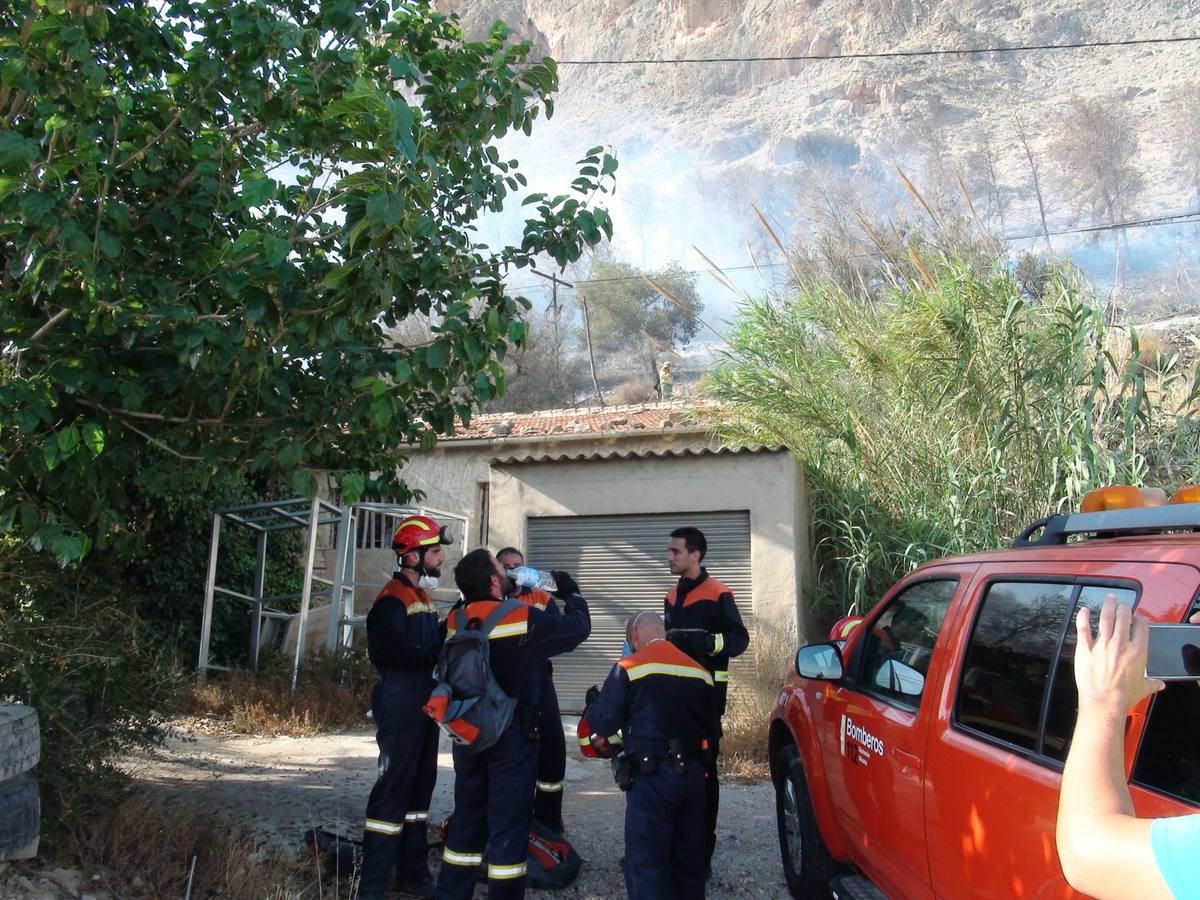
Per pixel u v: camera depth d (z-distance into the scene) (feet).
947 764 11.27
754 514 35.32
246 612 42.50
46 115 14.99
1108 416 32.42
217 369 15.44
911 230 41.57
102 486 16.40
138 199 16.88
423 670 17.12
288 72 17.70
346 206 14.76
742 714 30.45
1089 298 34.73
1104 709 5.42
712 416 41.52
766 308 38.91
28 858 14.28
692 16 631.97
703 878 15.78
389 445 18.35
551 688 19.71
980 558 12.61
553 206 18.61
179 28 18.63
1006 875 9.84
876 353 35.35
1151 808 7.88
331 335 15.94
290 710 33.22
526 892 17.93
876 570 35.24
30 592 17.12
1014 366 32.48
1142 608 8.56
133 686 18.11
